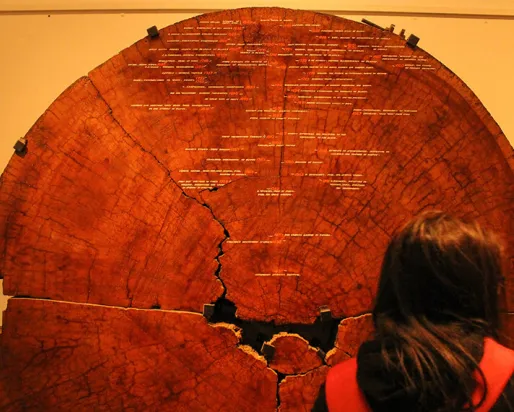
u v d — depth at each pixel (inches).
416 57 59.9
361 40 60.0
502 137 59.7
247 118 60.4
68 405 60.7
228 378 60.5
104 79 60.6
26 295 60.9
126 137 60.6
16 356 60.7
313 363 60.3
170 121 60.6
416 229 38.1
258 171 60.5
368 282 60.4
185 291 60.8
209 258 60.7
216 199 60.6
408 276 37.4
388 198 60.2
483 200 59.7
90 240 60.8
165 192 60.6
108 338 60.6
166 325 60.7
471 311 37.3
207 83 60.5
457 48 72.8
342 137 60.2
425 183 59.9
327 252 60.5
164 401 60.6
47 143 60.6
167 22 72.6
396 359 36.4
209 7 71.7
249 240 60.7
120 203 60.7
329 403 40.3
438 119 59.8
